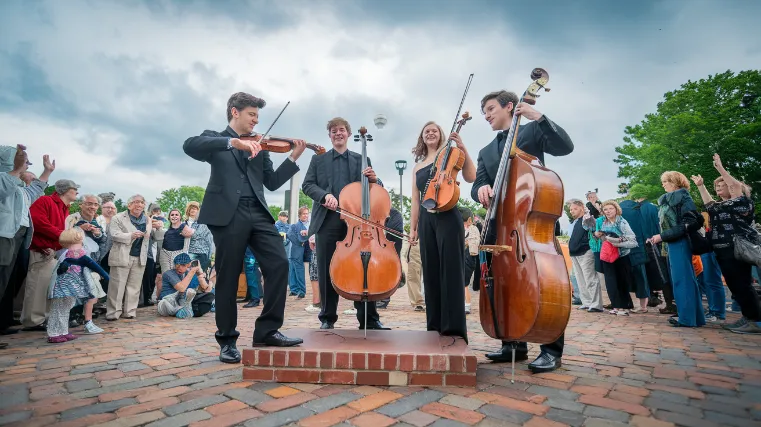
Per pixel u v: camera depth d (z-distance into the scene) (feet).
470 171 10.96
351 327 15.53
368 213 11.72
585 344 11.72
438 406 6.40
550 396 6.89
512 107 9.82
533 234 7.55
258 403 6.56
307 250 28.45
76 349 11.34
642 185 85.76
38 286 15.38
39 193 17.98
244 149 8.96
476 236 19.83
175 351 10.99
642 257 19.67
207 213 9.52
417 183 11.07
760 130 76.38
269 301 8.94
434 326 10.46
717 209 14.61
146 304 23.50
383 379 7.59
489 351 11.05
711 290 17.06
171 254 21.97
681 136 82.99
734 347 11.16
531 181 7.63
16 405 6.48
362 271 10.68
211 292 20.03
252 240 9.69
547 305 6.94
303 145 10.47
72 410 6.24
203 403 6.56
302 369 7.79
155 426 5.60
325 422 5.74
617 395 6.93
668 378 8.03
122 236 17.76
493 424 5.66
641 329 14.62
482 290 8.45
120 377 8.22
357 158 13.87
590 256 20.70
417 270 21.48
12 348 11.53
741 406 6.37
